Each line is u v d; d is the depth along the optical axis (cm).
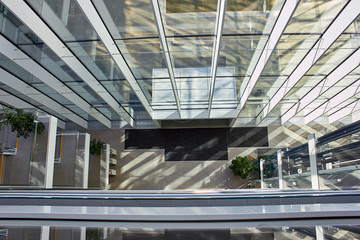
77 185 1084
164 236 291
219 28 640
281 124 1627
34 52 783
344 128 596
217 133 1681
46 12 597
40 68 892
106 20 641
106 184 1372
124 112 1438
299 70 883
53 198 537
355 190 555
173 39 719
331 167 650
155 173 1650
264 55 802
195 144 1672
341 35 680
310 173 758
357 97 1179
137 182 1644
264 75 962
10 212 430
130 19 632
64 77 979
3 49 703
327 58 827
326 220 392
